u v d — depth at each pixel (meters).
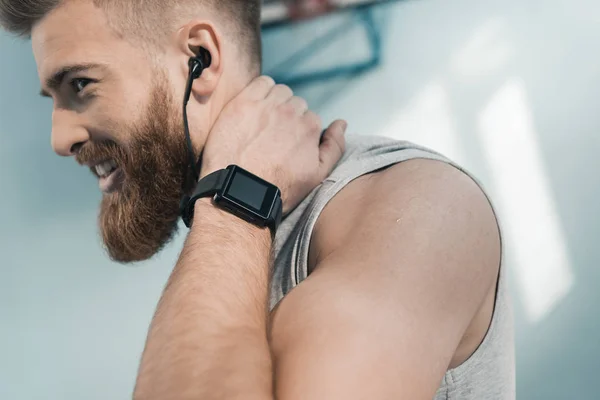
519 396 2.54
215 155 0.95
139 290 2.96
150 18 1.00
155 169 1.01
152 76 1.00
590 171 2.83
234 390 0.64
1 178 3.22
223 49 1.03
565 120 2.94
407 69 3.19
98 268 3.03
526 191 2.87
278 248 0.93
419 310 0.71
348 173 0.92
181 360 0.67
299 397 0.63
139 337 2.90
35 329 2.97
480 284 0.80
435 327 0.71
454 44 3.17
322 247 0.84
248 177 0.90
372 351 0.66
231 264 0.80
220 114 1.01
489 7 3.18
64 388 2.88
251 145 0.96
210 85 1.01
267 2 3.35
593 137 2.88
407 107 3.13
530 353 2.59
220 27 1.04
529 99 3.00
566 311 2.64
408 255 0.74
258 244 0.85
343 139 1.02
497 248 0.86
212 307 0.73
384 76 3.21
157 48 1.00
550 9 3.11
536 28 3.10
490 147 2.98
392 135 3.10
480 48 3.14
